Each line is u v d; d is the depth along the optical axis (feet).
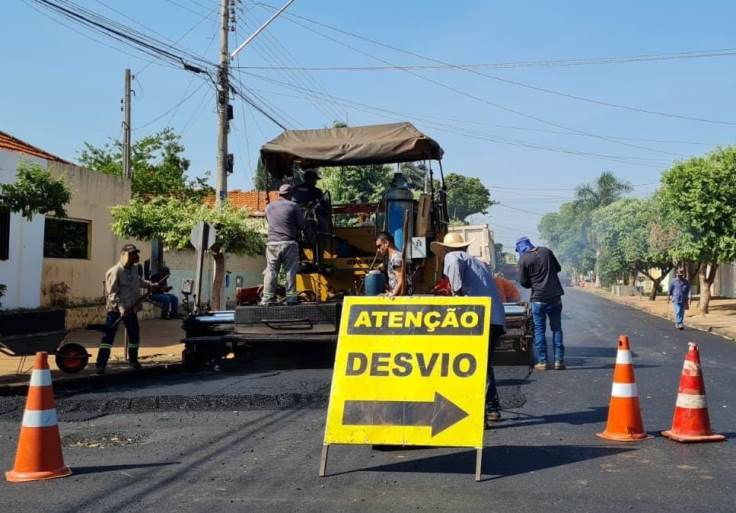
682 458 20.15
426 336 19.56
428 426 18.71
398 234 36.09
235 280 103.76
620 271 170.30
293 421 25.82
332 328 35.99
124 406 29.04
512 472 18.99
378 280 35.81
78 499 17.33
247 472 19.43
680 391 22.63
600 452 20.90
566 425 24.49
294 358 40.14
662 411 26.84
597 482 18.01
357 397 19.25
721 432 23.31
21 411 28.86
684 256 95.66
